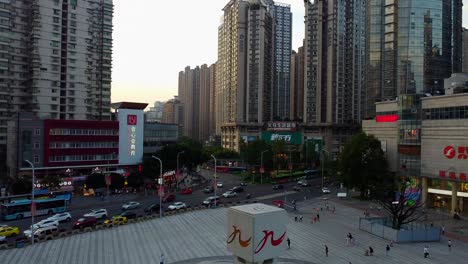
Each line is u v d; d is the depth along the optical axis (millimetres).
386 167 95438
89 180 95062
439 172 80000
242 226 29125
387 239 58750
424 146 84000
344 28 189500
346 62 191125
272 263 29641
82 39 121625
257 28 196375
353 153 93562
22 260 45062
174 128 141625
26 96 114750
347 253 50812
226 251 50438
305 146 164125
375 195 78000
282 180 136250
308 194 106500
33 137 96938
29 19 113625
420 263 46906
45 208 73938
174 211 74438
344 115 190875
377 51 155000
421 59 140750
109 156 110125
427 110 83562
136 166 115688
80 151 104188
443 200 81188
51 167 98938
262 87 198375
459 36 151875
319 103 189875
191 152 119000
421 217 75188
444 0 143125
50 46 114938
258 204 31984
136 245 52719
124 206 79688
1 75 110375
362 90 197500
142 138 117875
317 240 57438
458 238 60000
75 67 120250
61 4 117000
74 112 120500
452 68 147125
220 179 143875
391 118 95625
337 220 72312
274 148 142875
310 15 192750
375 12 154875
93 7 124312
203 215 73312
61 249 49969
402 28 142875
